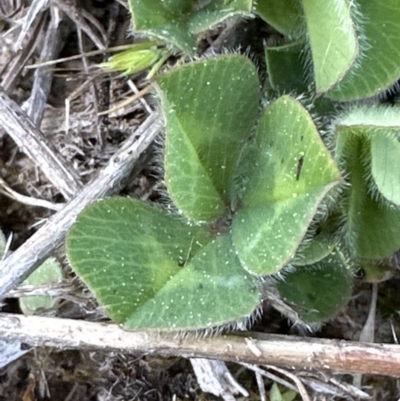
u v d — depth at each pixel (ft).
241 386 0.17
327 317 0.15
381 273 0.16
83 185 0.16
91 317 0.16
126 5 0.16
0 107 0.16
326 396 0.17
